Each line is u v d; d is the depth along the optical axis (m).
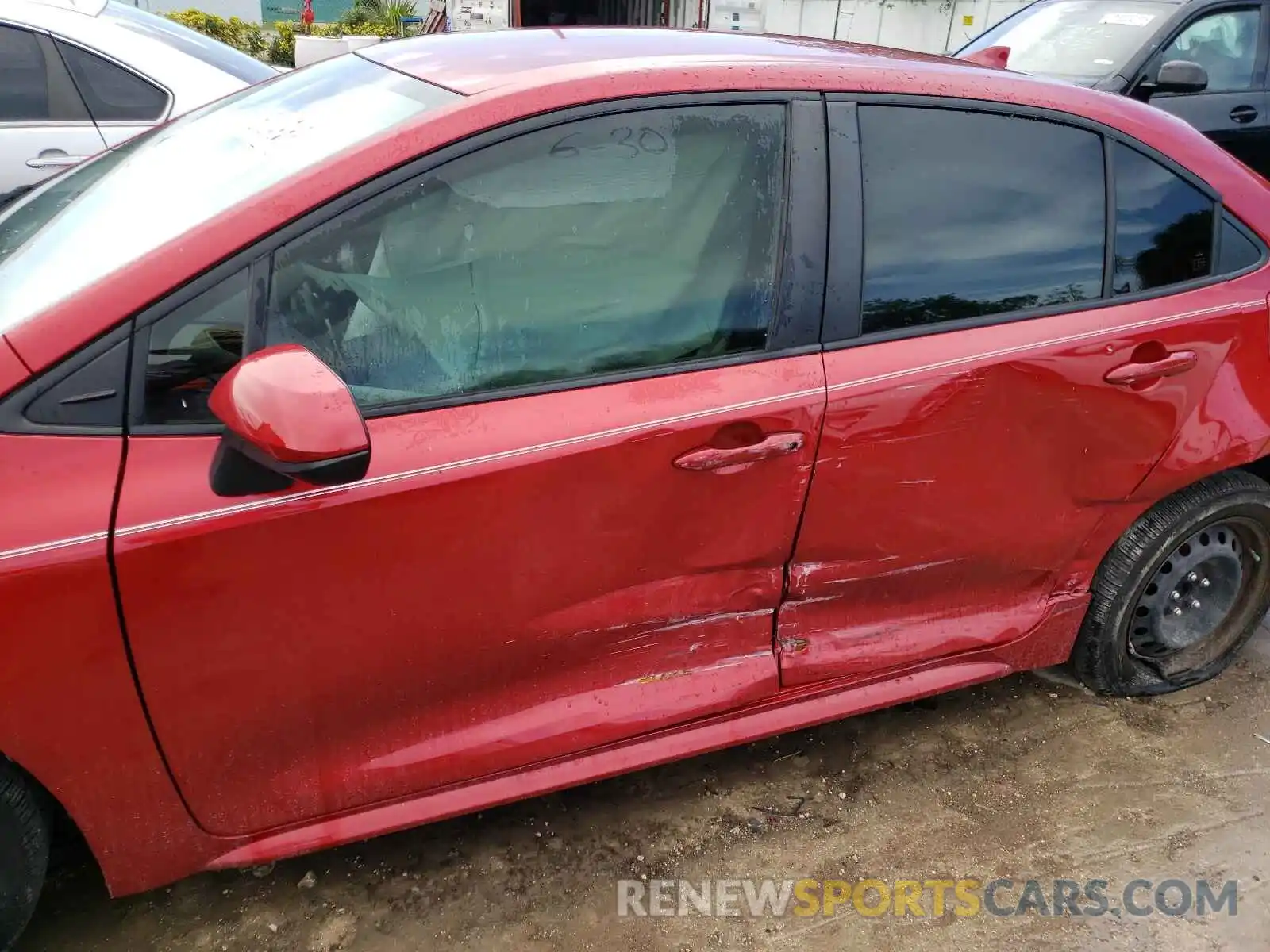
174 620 1.53
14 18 3.87
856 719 2.60
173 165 2.00
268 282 1.58
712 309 1.87
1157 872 2.16
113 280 1.53
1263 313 2.38
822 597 2.12
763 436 1.86
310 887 2.04
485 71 1.89
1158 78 5.14
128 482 1.49
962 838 2.24
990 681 2.67
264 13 26.17
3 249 1.96
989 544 2.24
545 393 1.74
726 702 2.06
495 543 1.71
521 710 1.90
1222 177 2.40
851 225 1.96
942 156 2.06
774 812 2.29
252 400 1.41
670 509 1.83
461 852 2.14
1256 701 2.72
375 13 20.42
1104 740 2.55
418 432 1.65
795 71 1.94
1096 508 2.34
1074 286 2.18
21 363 1.47
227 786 1.70
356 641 1.68
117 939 1.90
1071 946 1.98
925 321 2.03
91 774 1.58
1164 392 2.26
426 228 1.67
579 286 1.79
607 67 1.84
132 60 4.08
